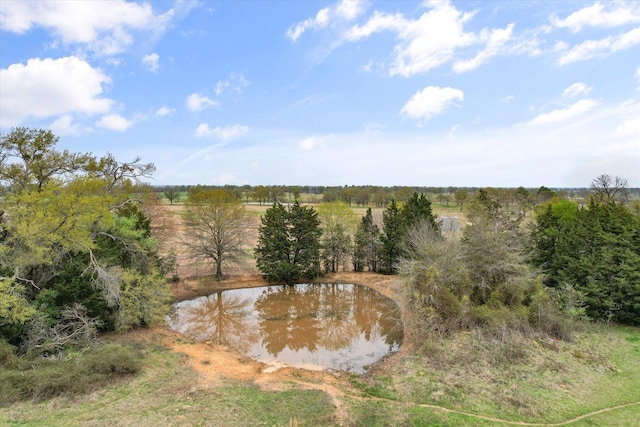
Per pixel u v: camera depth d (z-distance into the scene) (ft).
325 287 124.88
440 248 79.71
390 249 131.03
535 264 93.97
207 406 44.68
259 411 44.16
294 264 124.26
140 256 84.79
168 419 40.86
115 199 71.67
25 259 55.93
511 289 74.64
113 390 47.32
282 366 62.90
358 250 138.10
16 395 42.57
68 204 60.13
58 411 41.24
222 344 74.95
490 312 69.10
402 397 49.14
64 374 46.39
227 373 57.57
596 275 76.74
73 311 59.52
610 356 60.29
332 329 86.38
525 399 46.85
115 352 53.36
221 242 123.44
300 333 83.82
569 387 50.29
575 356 59.98
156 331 76.74
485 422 42.24
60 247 64.64
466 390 49.52
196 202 122.52
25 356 51.62
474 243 80.64
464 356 59.31
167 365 58.29
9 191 64.54
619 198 191.62
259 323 90.48
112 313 73.36
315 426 40.98
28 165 66.33
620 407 45.34
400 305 86.94
